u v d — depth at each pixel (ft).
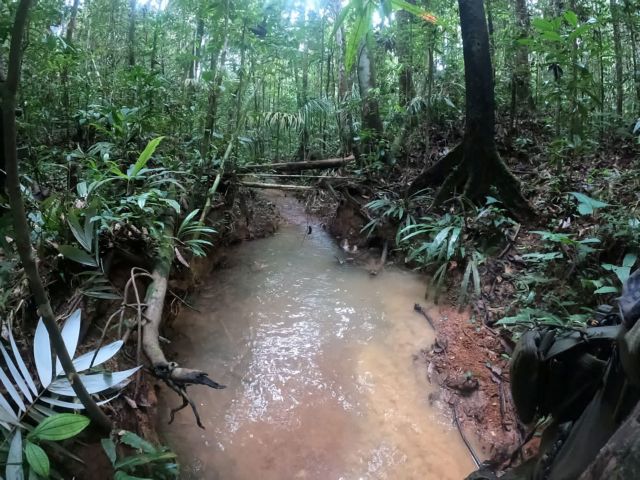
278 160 24.76
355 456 8.34
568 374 4.63
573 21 14.32
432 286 13.32
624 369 3.35
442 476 8.01
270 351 10.96
